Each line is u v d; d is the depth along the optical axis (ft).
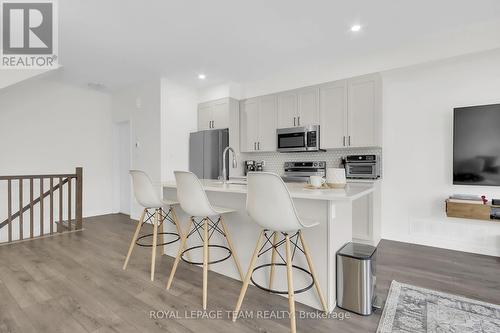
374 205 11.22
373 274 6.50
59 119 16.15
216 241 8.55
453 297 6.85
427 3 8.12
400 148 12.09
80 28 9.46
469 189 10.62
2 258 9.78
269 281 7.20
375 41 10.69
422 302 6.62
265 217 5.53
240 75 14.66
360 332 5.58
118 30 9.64
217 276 8.29
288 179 14.21
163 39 10.39
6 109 14.24
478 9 8.44
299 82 14.17
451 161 11.00
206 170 15.65
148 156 15.70
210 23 9.23
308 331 5.62
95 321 5.95
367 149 12.77
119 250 10.71
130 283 7.79
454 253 10.37
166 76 14.78
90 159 17.56
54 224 15.87
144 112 15.97
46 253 10.32
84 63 12.79
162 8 8.29
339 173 6.96
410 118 11.84
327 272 6.31
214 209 7.21
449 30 9.84
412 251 10.62
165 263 9.37
